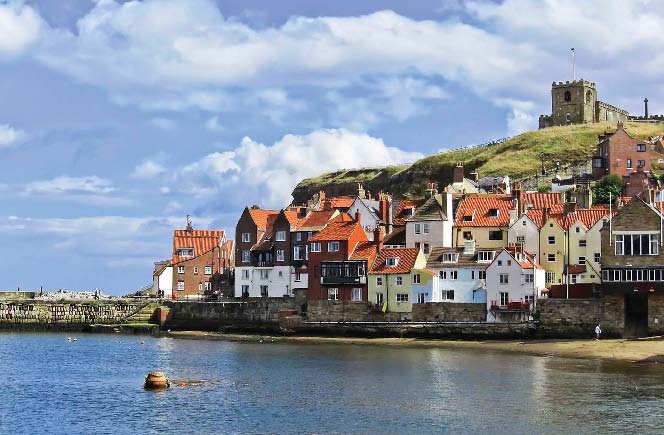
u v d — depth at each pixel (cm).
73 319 17950
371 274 15425
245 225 18025
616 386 9844
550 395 9381
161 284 19600
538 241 15388
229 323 16612
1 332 17725
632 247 13262
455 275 14750
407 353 13000
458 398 9338
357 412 8788
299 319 15738
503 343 13625
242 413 8894
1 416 9138
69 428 8581
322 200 19162
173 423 8581
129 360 13038
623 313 13288
